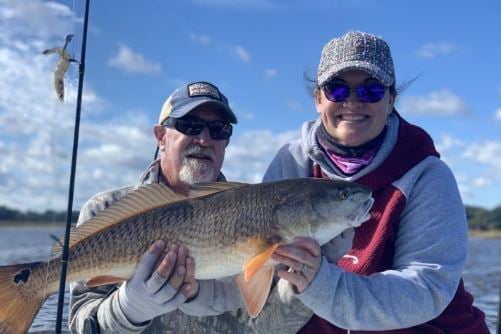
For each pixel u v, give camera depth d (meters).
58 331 0.98
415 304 0.92
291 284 0.95
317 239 1.02
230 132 1.33
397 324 0.93
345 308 0.92
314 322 1.08
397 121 1.16
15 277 1.02
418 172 1.05
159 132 1.37
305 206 1.01
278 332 1.06
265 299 0.97
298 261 0.91
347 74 1.07
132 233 1.02
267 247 0.99
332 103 1.09
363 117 1.08
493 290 3.10
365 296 0.92
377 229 1.03
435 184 1.03
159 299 0.96
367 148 1.11
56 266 1.03
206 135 1.28
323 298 0.91
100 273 1.02
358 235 1.06
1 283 1.01
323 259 0.93
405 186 1.05
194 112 1.29
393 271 0.96
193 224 1.00
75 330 1.15
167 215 1.02
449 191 1.03
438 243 0.98
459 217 1.01
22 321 1.01
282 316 1.04
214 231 1.00
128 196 1.05
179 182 1.32
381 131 1.11
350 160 1.12
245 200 1.02
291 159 1.24
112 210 1.05
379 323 0.92
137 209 1.05
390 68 1.10
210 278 1.00
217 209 1.01
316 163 1.18
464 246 0.99
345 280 0.92
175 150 1.29
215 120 1.30
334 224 1.01
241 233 1.00
